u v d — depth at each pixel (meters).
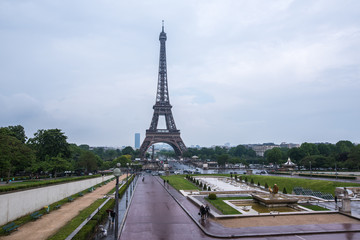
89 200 71.00
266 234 38.75
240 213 53.06
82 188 91.12
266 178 121.56
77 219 46.50
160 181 130.75
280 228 41.78
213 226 43.16
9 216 44.41
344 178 113.62
